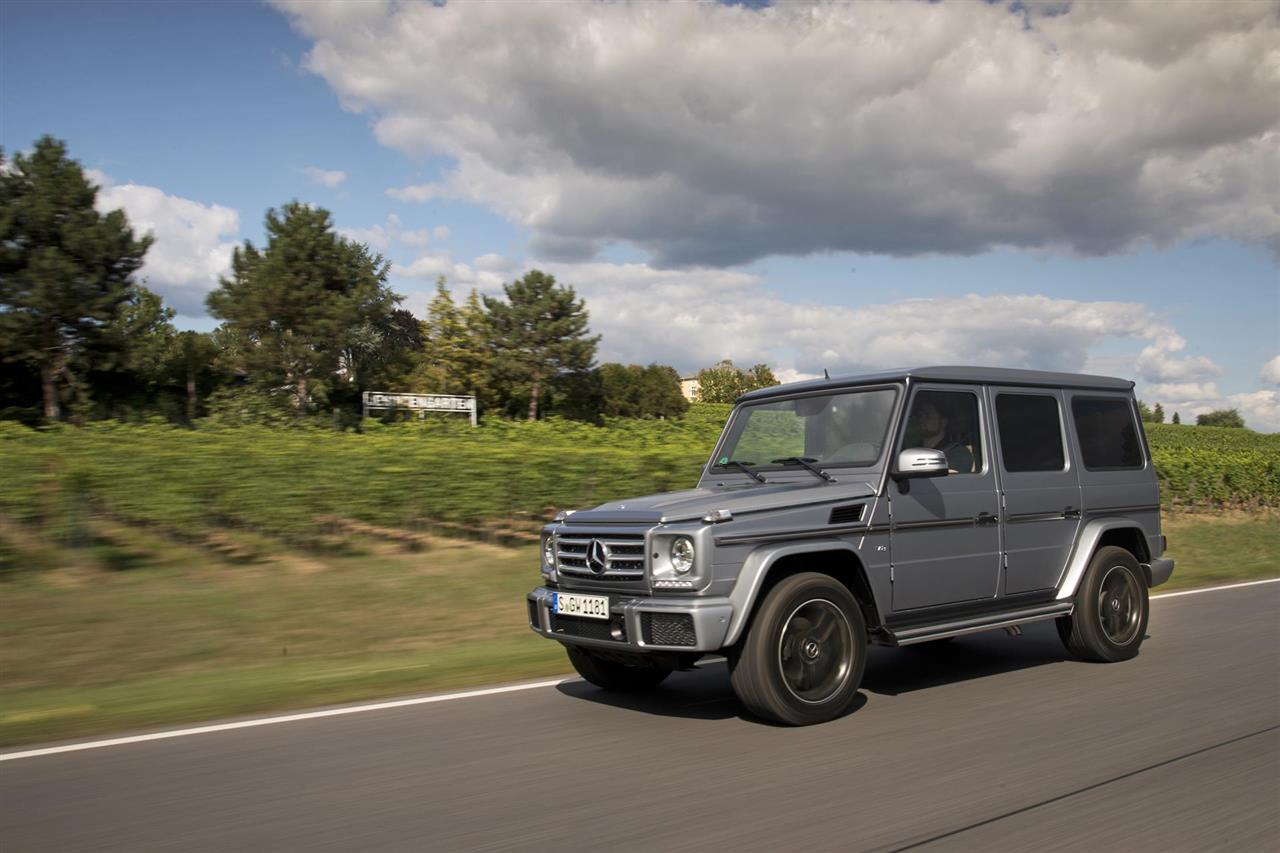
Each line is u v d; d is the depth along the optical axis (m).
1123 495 7.46
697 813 4.00
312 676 7.25
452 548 13.70
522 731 5.43
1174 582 12.70
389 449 13.77
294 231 47.00
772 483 6.39
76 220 41.62
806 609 5.47
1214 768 4.52
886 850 3.57
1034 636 8.44
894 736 5.16
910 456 5.84
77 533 11.41
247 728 5.56
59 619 9.08
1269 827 3.77
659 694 6.38
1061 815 3.91
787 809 4.03
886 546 5.97
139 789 4.45
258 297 45.22
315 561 12.36
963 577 6.38
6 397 45.34
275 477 12.49
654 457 15.52
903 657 7.58
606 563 5.63
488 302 58.94
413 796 4.30
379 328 61.22
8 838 3.85
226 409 44.53
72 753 5.06
